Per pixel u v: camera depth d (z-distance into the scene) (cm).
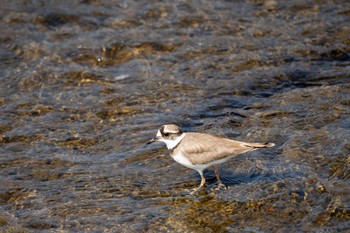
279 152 1499
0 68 1930
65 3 2277
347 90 1742
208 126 1638
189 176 1451
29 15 2198
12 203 1367
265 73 1870
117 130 1642
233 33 2089
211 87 1819
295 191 1348
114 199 1369
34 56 1983
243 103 1736
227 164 1479
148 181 1434
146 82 1858
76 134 1625
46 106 1744
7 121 1677
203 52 1992
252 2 2272
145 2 2286
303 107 1683
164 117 1688
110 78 1884
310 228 1236
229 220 1284
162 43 2044
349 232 1216
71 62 1956
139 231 1261
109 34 2098
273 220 1270
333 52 1961
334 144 1498
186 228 1268
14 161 1518
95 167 1493
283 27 2109
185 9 2236
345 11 2188
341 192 1333
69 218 1308
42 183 1435
